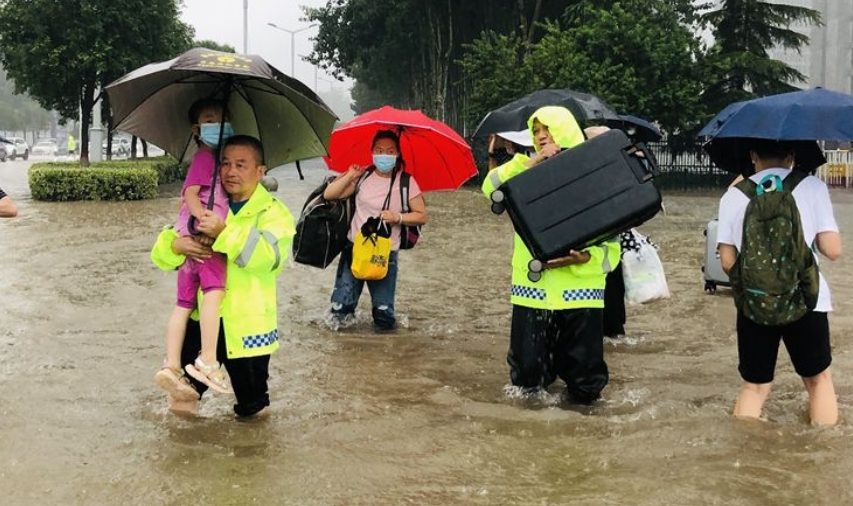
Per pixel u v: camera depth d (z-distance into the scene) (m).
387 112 7.38
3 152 56.69
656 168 5.34
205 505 3.94
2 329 7.52
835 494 4.07
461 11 36.94
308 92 5.15
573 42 26.69
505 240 15.02
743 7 30.86
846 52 42.00
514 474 4.37
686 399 5.79
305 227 7.64
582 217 5.27
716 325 8.25
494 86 27.70
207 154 5.05
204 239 4.82
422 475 4.36
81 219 17.70
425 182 8.09
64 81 26.02
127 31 26.28
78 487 4.12
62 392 5.70
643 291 6.59
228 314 4.91
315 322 8.22
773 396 5.86
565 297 5.54
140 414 5.27
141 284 9.85
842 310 8.86
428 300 9.48
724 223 5.12
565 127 5.59
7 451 4.57
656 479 4.27
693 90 26.17
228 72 4.69
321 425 5.12
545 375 5.77
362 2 39.44
